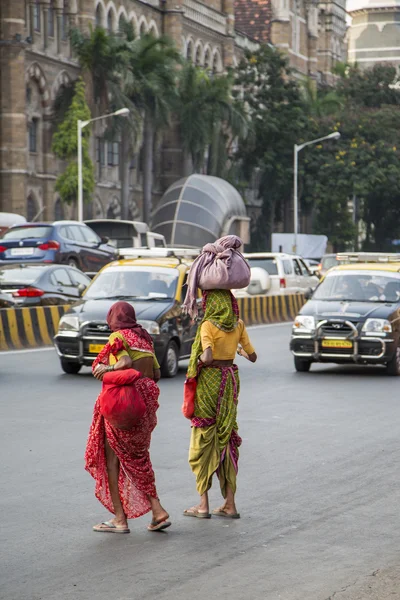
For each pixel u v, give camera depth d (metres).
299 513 11.32
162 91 74.81
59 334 23.30
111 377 10.13
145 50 75.00
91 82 73.19
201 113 84.94
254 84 98.88
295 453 14.78
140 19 90.38
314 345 24.59
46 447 14.94
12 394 20.48
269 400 20.28
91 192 71.06
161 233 80.69
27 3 74.12
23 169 72.25
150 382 10.41
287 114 97.56
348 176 97.75
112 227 56.12
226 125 90.88
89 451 10.45
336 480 13.00
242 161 101.19
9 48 71.12
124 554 9.69
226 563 9.42
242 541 10.18
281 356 29.19
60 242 40.22
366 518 11.12
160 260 25.05
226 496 11.14
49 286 32.66
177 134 93.31
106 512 11.27
